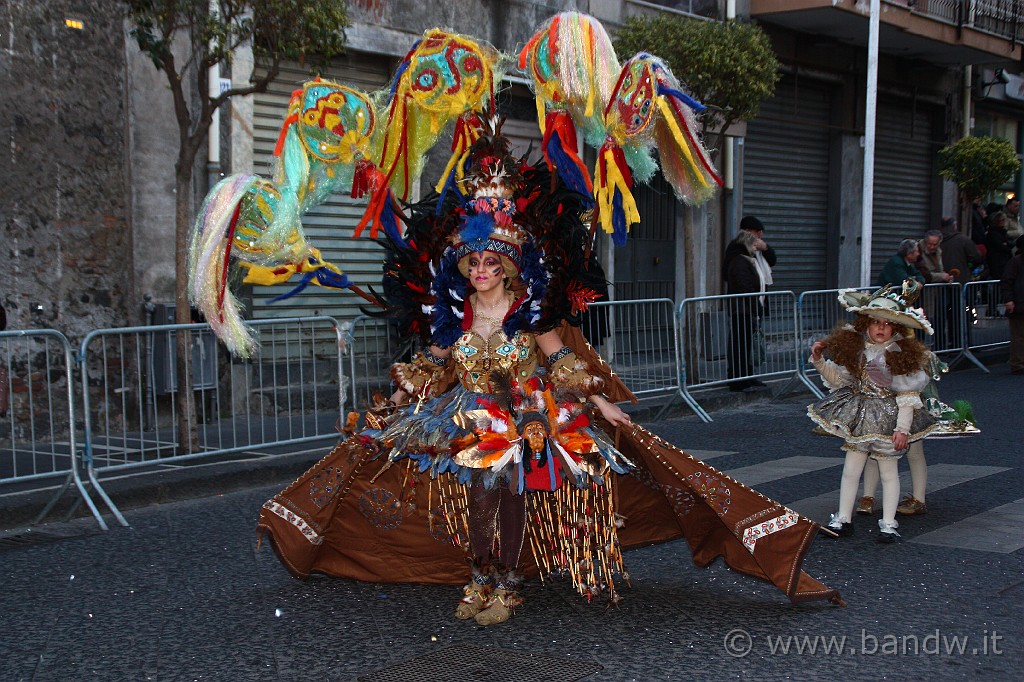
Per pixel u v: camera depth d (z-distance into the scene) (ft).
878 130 64.95
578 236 14.76
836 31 56.59
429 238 15.10
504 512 14.74
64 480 22.54
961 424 19.57
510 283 14.98
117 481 24.26
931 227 70.59
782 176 58.03
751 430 32.37
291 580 17.19
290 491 16.07
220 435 26.22
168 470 25.43
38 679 13.06
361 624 14.90
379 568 16.56
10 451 22.99
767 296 38.55
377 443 15.43
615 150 15.21
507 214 14.69
